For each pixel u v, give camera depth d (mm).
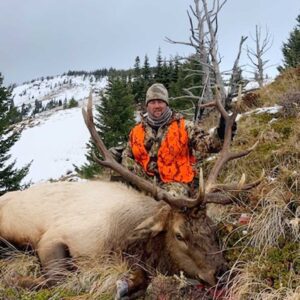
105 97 14695
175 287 2717
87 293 2746
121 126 13609
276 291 2373
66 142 21156
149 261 2799
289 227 2898
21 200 3547
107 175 4391
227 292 2541
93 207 3217
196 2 7887
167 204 2799
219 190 2961
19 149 20578
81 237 3078
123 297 2635
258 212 3135
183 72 18094
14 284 2916
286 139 4066
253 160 3879
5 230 3547
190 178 3393
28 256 3346
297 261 2588
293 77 5926
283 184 3252
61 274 2979
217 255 2590
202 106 3229
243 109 5641
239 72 7469
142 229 2777
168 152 3414
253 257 2773
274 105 5199
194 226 2609
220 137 3227
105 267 2867
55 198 3443
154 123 3457
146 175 3484
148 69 25203
